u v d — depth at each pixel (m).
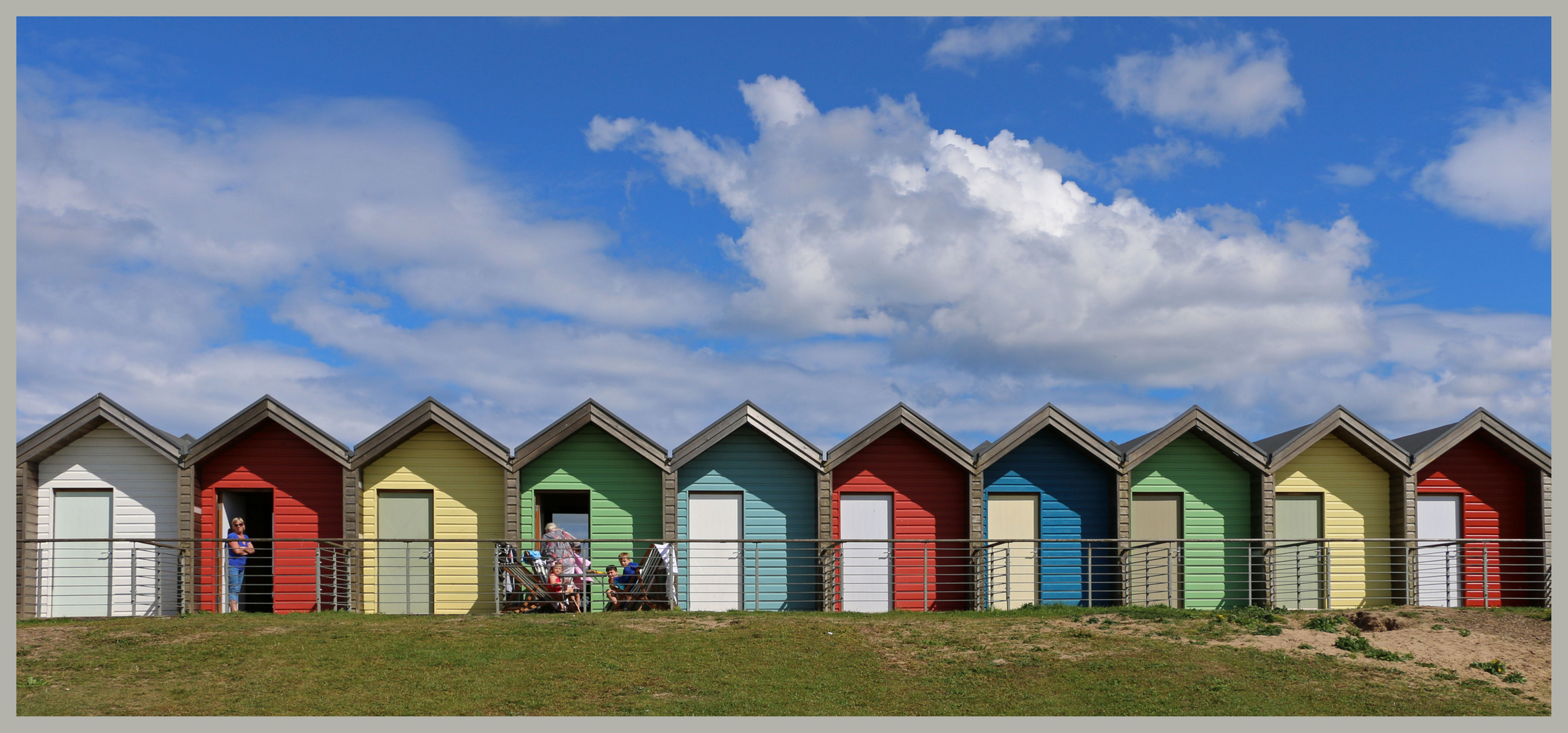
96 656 15.66
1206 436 23.55
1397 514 23.62
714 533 22.86
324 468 22.69
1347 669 15.43
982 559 22.67
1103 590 23.22
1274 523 23.27
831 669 15.54
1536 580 23.53
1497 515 23.94
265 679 14.77
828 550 22.69
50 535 22.11
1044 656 16.05
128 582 22.00
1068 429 23.02
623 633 17.17
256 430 22.67
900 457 23.33
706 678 15.08
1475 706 14.09
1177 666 15.48
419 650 16.08
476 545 22.53
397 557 22.44
